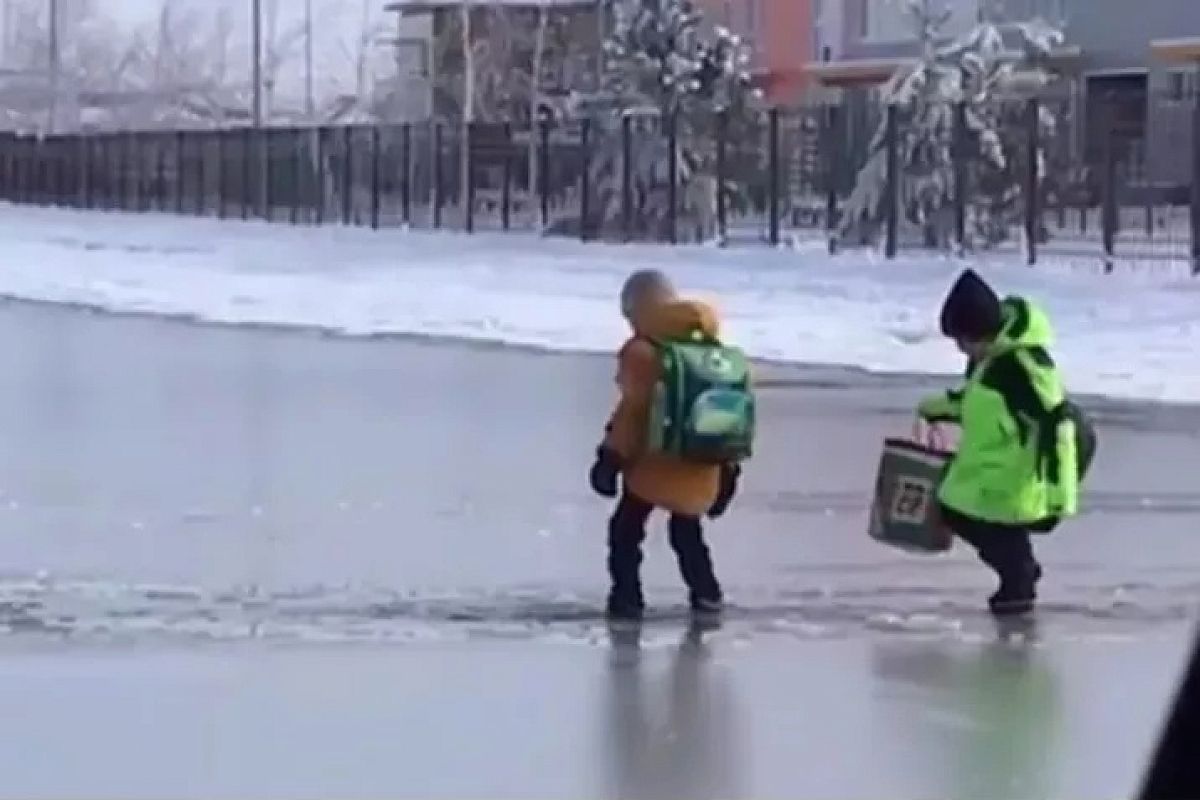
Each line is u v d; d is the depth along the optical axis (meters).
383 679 15.31
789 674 15.50
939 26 77.38
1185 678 6.62
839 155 63.19
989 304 17.58
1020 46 78.00
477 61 109.00
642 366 17.28
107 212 107.31
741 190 67.19
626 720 14.11
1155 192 57.06
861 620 17.47
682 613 17.73
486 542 20.91
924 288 51.81
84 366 39.38
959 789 12.44
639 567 17.88
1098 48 81.69
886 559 20.20
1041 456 17.53
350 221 85.94
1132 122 69.38
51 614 17.45
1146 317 44.19
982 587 18.86
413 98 120.25
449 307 52.78
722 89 76.44
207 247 78.06
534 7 109.06
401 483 24.56
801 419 31.42
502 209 76.81
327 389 35.28
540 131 75.00
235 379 36.97
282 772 12.81
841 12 93.38
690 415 17.17
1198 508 23.12
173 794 12.33
